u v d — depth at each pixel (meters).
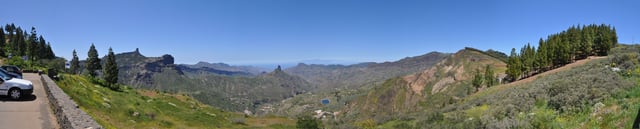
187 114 43.91
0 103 20.00
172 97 58.53
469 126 23.61
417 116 40.66
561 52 83.44
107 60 53.28
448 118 30.64
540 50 86.44
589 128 14.73
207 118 44.88
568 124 16.52
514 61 88.12
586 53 87.88
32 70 51.09
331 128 49.12
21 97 22.62
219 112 57.72
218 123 43.91
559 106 19.42
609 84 19.48
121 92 49.62
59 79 36.69
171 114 41.38
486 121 22.69
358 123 47.16
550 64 85.06
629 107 14.46
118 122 28.16
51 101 19.91
